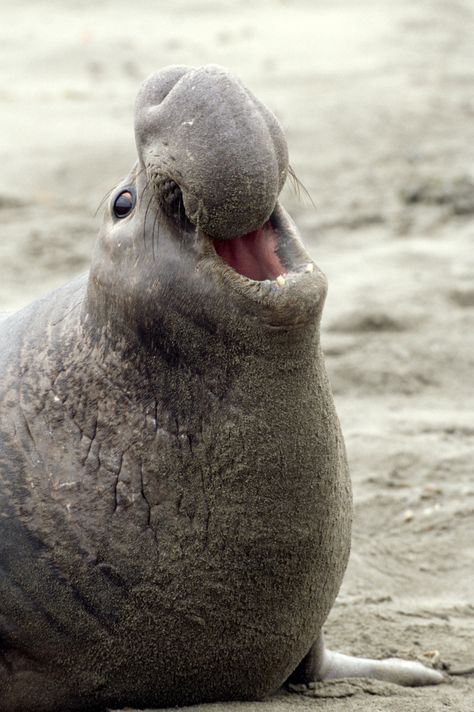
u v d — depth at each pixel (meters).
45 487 10.48
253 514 10.27
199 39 62.97
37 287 27.34
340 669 12.77
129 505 10.28
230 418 10.05
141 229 10.11
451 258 28.73
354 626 14.50
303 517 10.44
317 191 35.75
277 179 9.40
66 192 36.16
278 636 10.88
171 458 10.20
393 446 19.91
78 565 10.35
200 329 9.87
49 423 10.66
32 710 10.95
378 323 24.89
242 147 9.18
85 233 31.80
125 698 10.94
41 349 11.12
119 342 10.41
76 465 10.45
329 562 10.94
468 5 76.75
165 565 10.30
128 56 57.84
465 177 34.94
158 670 10.73
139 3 73.62
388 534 17.22
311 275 9.53
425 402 22.12
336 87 51.56
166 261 9.89
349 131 43.75
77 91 50.00
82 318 10.90
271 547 10.38
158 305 9.99
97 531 10.33
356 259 28.95
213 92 9.34
